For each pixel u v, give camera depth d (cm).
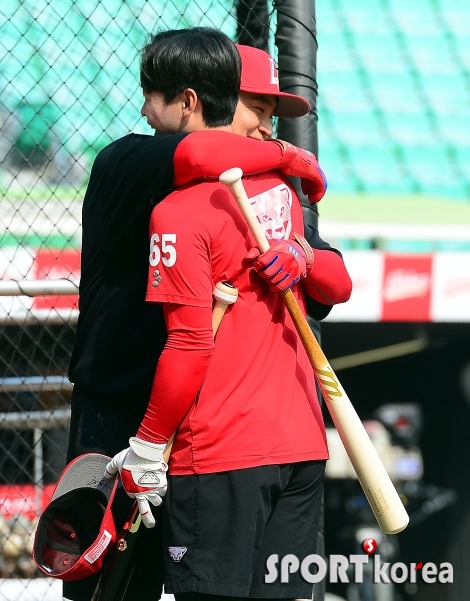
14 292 1092
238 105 835
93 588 868
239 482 735
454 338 2681
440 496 2984
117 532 818
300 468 786
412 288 2116
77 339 868
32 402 1638
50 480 1585
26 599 1445
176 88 786
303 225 846
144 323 819
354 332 2627
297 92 1065
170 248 722
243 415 741
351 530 2841
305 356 812
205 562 735
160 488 734
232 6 1178
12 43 1909
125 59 1655
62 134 1903
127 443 849
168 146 760
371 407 3097
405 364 2978
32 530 1513
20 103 1488
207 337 720
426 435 3116
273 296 776
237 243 748
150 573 864
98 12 1927
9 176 1917
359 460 795
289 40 1067
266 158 777
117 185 806
